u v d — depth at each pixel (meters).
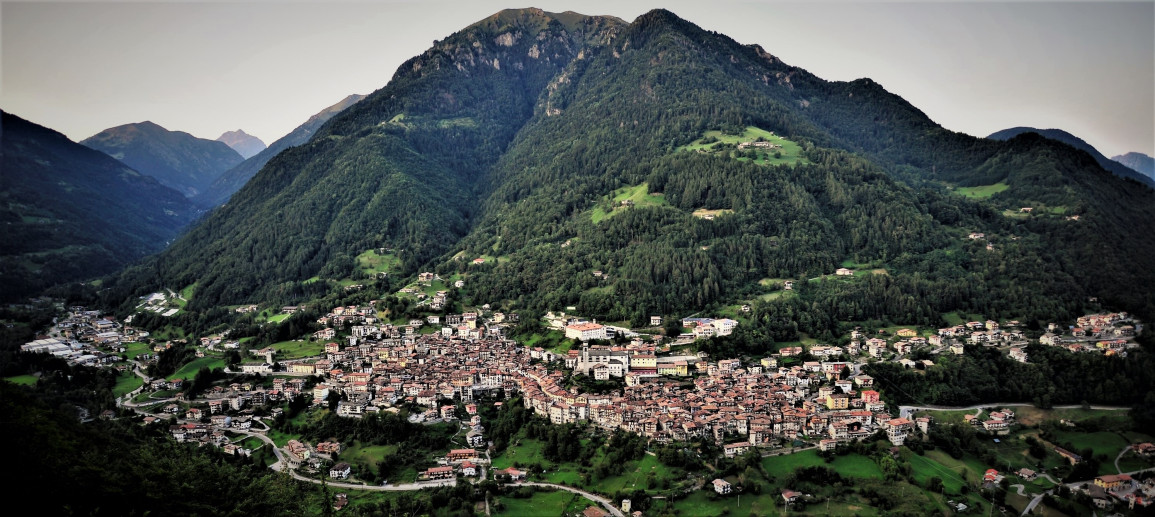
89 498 152.50
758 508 198.50
